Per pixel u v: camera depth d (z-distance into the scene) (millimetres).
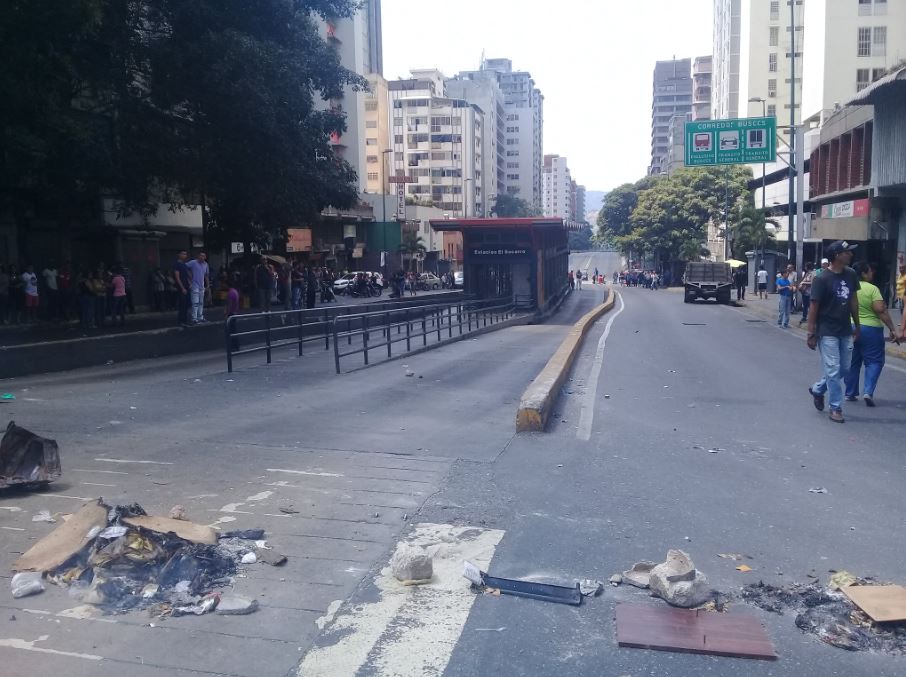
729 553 5062
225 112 20859
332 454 7430
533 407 8641
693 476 6875
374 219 70938
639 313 37281
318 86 24547
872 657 3787
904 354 16031
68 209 24203
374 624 4062
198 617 4082
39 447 6219
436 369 15219
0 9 15695
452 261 104500
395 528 5402
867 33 56469
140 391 11617
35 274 25000
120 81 21109
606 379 13422
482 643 3896
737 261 59750
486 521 5586
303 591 4406
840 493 6398
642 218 82750
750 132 33125
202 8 20375
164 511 5617
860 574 4738
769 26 84312
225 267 33469
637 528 5512
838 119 33469
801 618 4141
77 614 4086
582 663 3727
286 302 30422
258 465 6965
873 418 9602
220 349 19922
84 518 4984
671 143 132125
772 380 13273
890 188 24922
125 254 31312
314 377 13547
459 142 123750
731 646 3838
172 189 28688
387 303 21203
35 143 17250
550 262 41250
